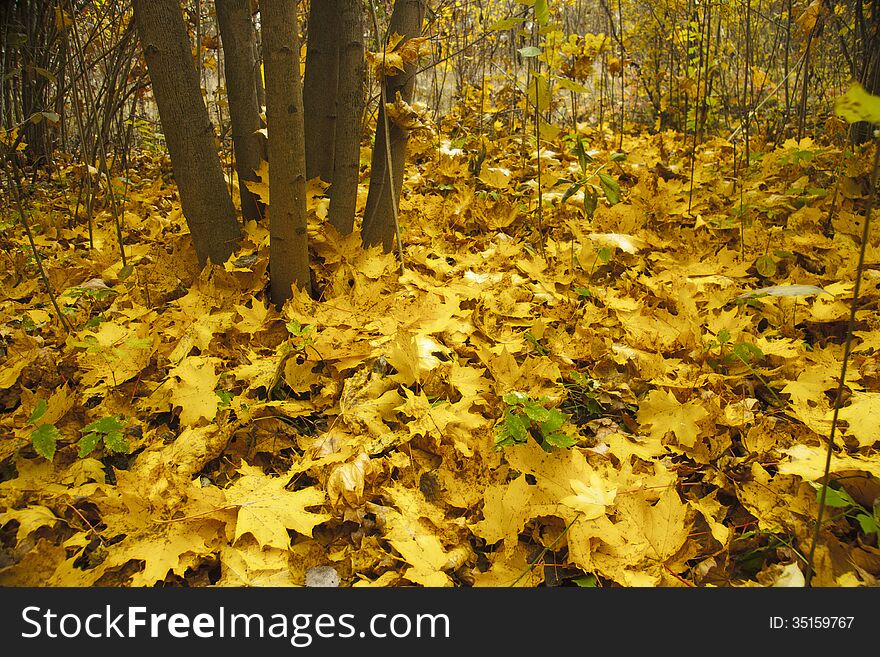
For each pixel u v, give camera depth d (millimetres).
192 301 2084
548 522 1390
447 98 6621
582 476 1411
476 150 3750
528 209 3113
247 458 1576
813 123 4504
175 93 1955
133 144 5270
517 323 2117
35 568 1203
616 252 2676
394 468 1511
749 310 2215
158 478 1387
